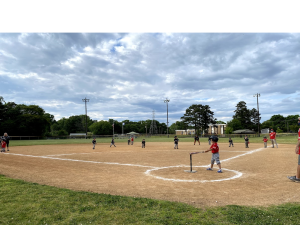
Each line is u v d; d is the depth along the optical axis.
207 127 88.62
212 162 9.53
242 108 91.12
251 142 34.66
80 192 5.65
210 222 3.90
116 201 4.94
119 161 13.10
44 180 7.50
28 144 32.69
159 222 3.89
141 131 144.75
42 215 4.17
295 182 7.13
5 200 4.95
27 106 77.38
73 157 15.34
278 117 116.81
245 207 4.65
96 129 114.38
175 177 8.12
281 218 4.10
